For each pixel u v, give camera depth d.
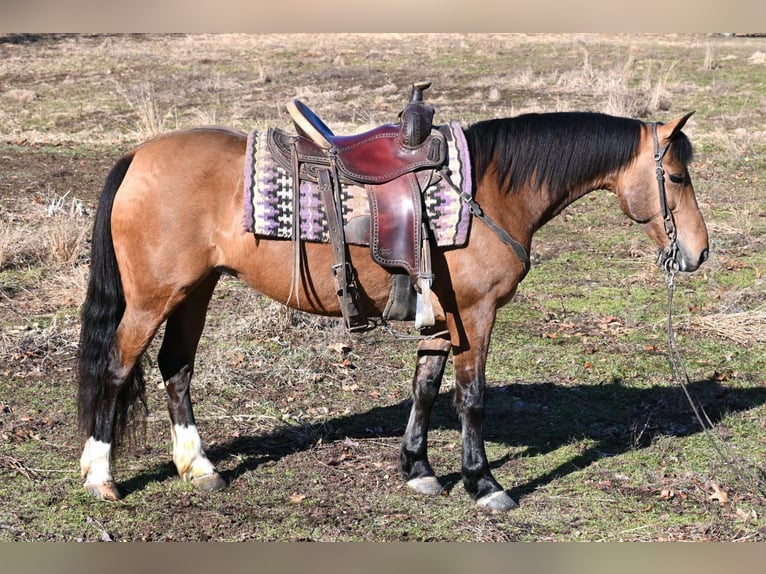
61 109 16.69
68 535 4.29
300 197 4.32
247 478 4.90
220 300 7.73
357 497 4.73
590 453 5.27
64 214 9.44
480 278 4.36
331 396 6.03
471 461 4.62
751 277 8.41
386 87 17.80
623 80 17.00
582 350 6.83
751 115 15.23
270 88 18.48
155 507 4.57
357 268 4.37
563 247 9.41
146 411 4.73
